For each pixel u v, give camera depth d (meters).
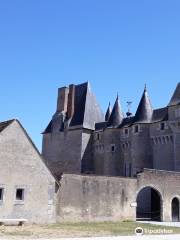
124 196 31.70
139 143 51.25
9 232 19.38
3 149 24.70
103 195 30.28
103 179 30.56
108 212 30.33
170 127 48.22
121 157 55.16
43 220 26.02
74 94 63.34
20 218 24.84
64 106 63.03
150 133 51.28
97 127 59.94
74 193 28.52
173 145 47.47
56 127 62.28
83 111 60.38
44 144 63.66
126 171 53.66
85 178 29.44
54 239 16.42
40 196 26.08
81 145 57.78
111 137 56.31
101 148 57.72
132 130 52.59
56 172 28.88
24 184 25.38
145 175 33.75
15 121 25.59
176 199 36.03
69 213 27.91
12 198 24.69
